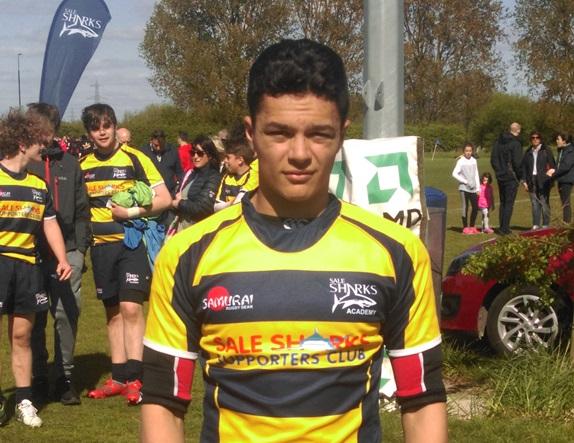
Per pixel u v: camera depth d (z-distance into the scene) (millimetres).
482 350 8492
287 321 2260
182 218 8070
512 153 18766
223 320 2283
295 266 2291
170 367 2369
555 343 7949
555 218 7395
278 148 2266
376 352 2334
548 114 48125
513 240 7262
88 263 15297
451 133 68500
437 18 67188
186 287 2342
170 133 54281
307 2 54750
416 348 2375
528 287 8016
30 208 6520
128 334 7223
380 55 6594
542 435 5961
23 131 6453
